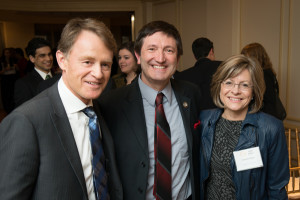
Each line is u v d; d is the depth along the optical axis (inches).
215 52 188.5
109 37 38.9
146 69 52.7
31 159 34.5
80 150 40.8
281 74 146.7
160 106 54.3
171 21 233.5
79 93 39.3
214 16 186.7
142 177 51.7
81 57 37.4
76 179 38.7
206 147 59.6
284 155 55.9
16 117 34.8
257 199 55.6
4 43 341.1
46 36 362.6
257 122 56.2
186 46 220.4
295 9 136.2
